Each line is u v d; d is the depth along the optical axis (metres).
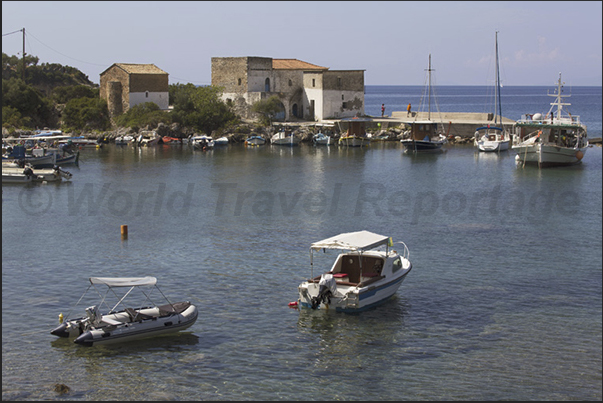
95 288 33.75
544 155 83.31
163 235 45.38
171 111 117.62
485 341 28.14
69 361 25.59
